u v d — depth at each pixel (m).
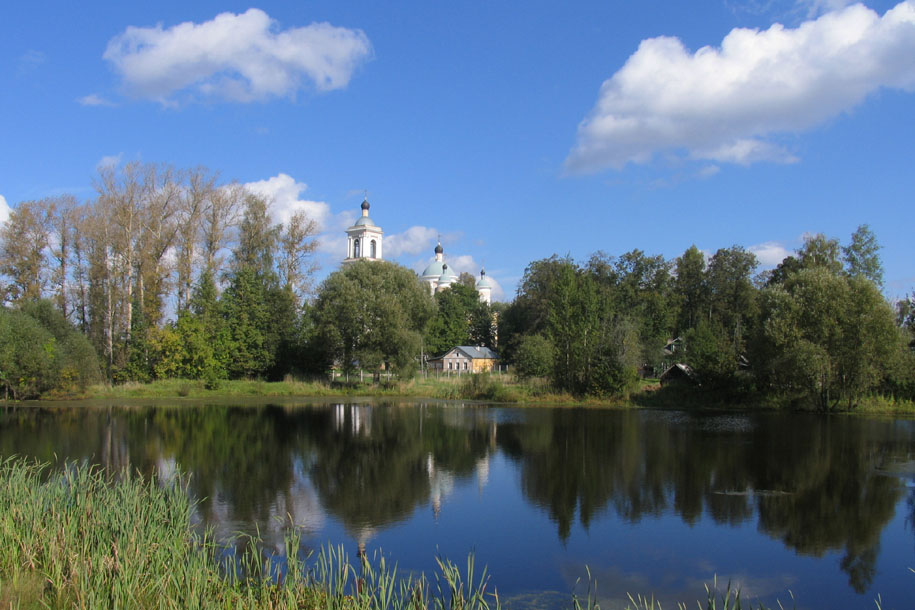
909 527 15.93
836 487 20.08
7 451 25.83
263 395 55.75
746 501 18.48
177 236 58.78
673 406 47.31
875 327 41.31
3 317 46.62
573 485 20.55
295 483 20.58
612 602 11.45
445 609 10.60
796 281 46.09
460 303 108.12
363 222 103.50
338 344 61.03
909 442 29.06
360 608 9.24
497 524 16.14
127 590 8.96
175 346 55.19
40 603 8.98
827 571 13.09
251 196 64.69
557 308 52.75
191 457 24.95
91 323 61.38
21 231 56.69
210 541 14.20
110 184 55.06
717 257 85.00
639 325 74.06
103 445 27.61
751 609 11.27
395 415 41.16
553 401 50.28
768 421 37.84
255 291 61.62
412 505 17.97
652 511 17.39
